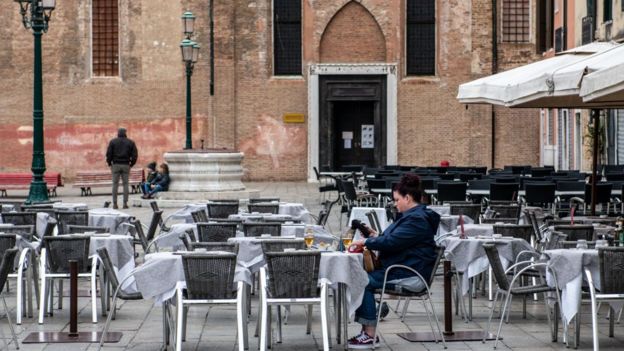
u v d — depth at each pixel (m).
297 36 50.53
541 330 14.41
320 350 13.22
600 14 35.69
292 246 14.47
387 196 29.33
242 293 12.60
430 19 50.06
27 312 15.62
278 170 50.47
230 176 35.84
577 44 39.38
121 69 50.00
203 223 16.94
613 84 13.50
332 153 50.34
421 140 49.97
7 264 12.94
